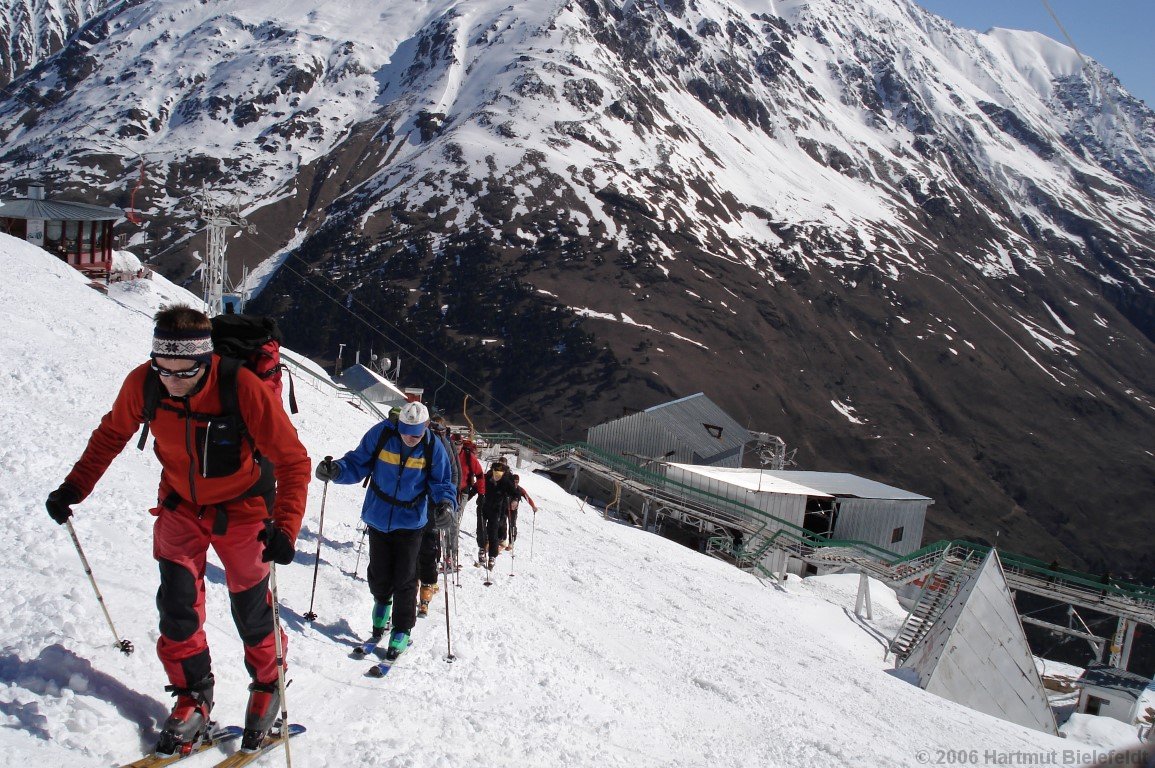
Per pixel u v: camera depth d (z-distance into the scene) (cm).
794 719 799
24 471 669
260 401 331
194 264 17338
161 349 313
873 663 1878
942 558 2916
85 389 1109
